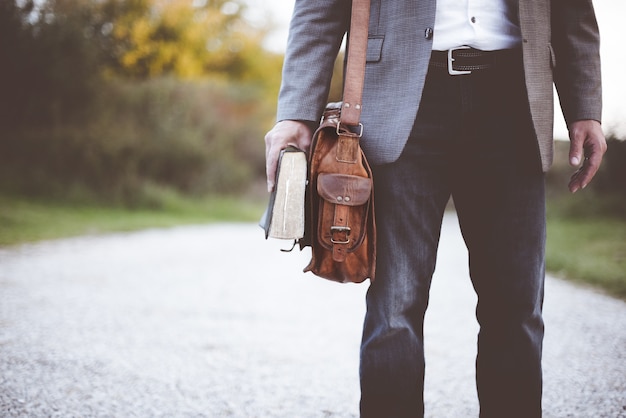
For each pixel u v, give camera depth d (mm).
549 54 1633
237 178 19641
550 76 1623
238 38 27453
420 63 1578
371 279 1603
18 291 5230
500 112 1597
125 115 18281
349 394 2838
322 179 1592
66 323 4145
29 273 6230
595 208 14016
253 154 21344
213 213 16734
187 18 24703
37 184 14211
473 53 1581
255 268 7344
